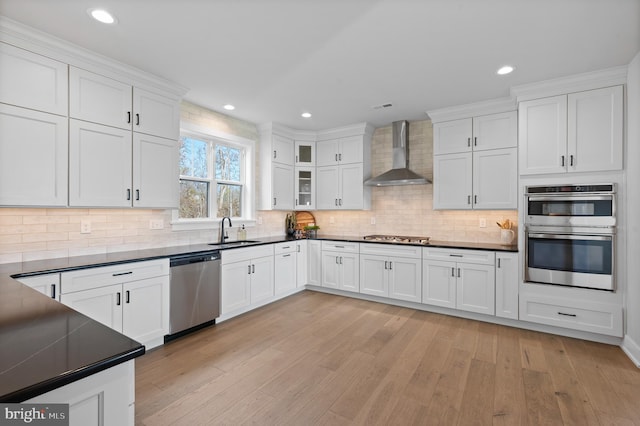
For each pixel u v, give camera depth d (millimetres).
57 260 2496
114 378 797
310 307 3984
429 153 4387
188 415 1850
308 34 2256
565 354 2660
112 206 2674
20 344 832
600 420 1812
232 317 3596
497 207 3562
